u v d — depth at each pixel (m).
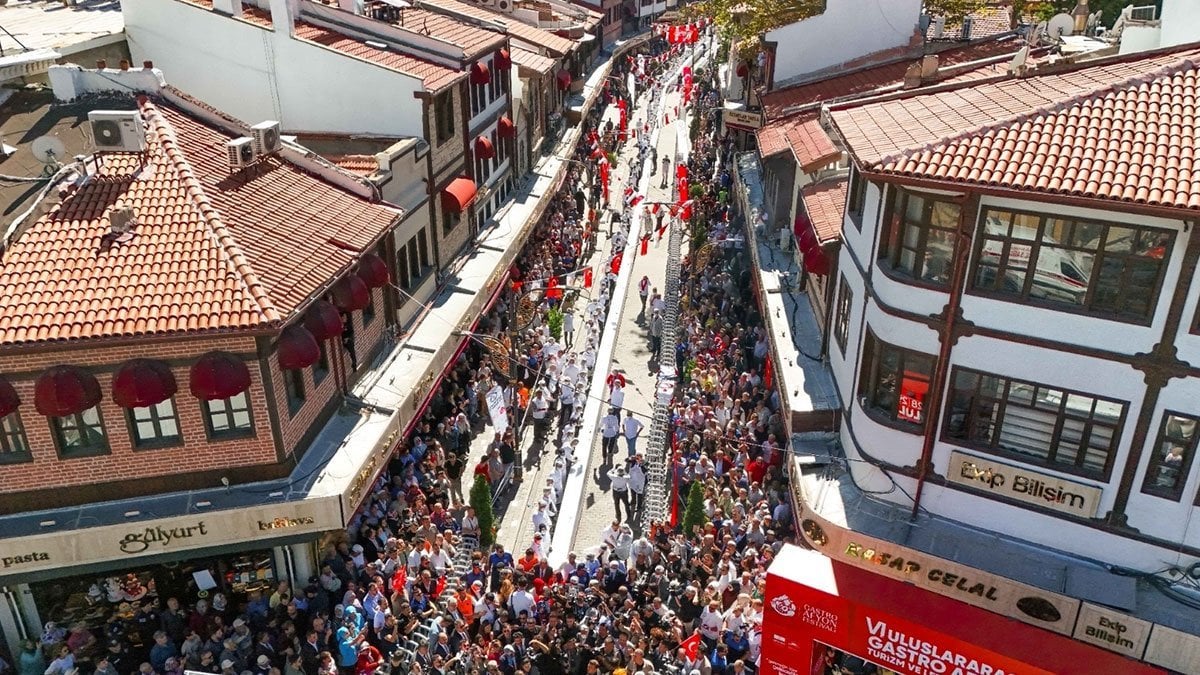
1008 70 23.48
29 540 17.50
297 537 19.14
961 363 17.72
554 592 19.78
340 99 28.89
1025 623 17.03
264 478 19.53
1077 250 16.14
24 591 19.09
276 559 20.14
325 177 24.41
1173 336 15.67
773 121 33.09
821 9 40.16
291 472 19.88
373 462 20.83
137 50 29.80
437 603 20.42
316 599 19.50
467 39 34.47
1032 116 16.92
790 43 37.41
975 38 37.19
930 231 17.47
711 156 55.38
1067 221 16.00
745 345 30.55
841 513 19.23
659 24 88.00
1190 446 16.19
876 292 18.88
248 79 29.31
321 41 29.20
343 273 20.73
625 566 21.16
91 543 17.89
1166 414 16.17
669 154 62.97
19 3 35.97
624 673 17.38
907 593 17.81
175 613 19.17
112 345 17.30
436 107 29.91
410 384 24.00
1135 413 16.39
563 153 49.91
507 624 19.55
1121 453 16.78
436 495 24.25
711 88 69.81
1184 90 16.55
